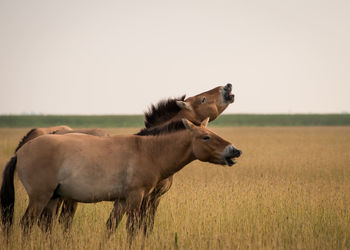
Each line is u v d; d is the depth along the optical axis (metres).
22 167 25.23
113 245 23.31
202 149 26.38
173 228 26.22
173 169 27.36
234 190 36.38
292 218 28.08
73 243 23.75
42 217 26.11
